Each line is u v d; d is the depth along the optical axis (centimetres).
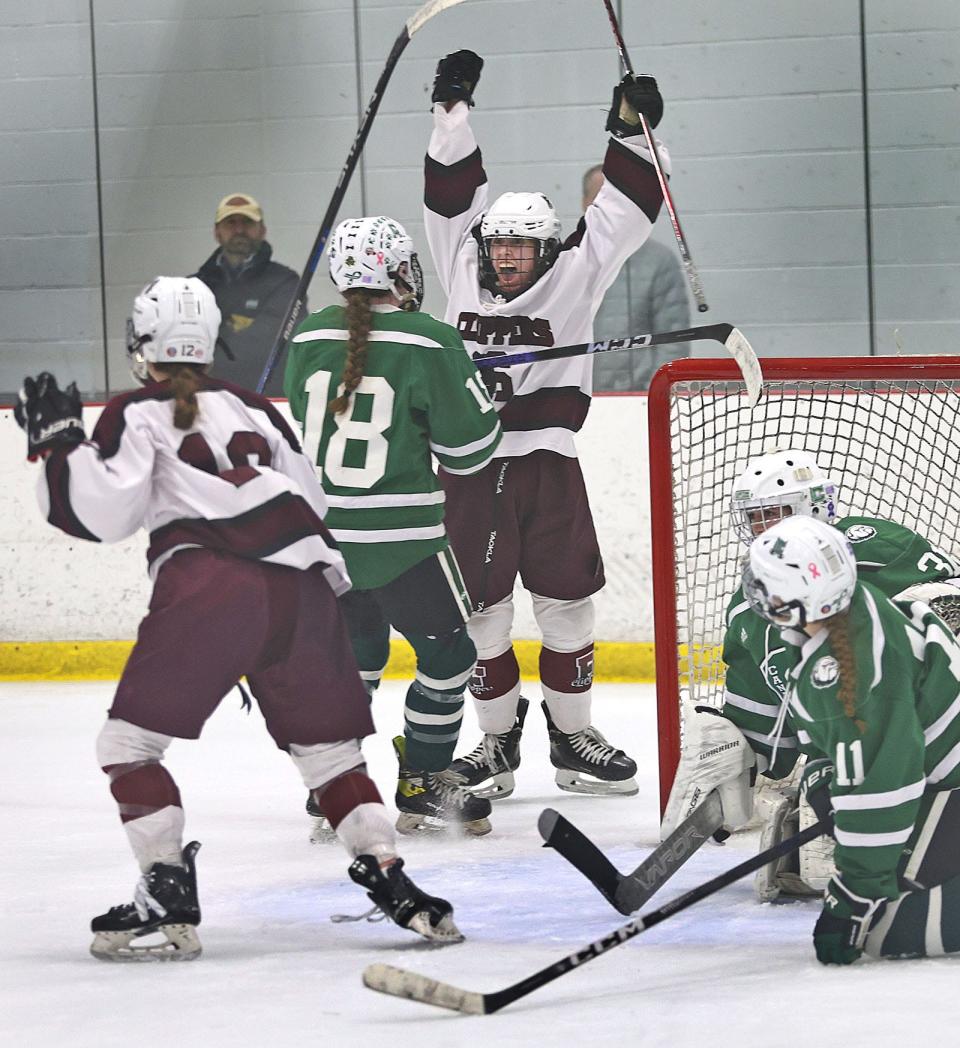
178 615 1013
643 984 966
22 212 2780
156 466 1035
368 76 2725
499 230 1584
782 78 2605
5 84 2773
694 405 1870
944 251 2578
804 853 1161
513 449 1606
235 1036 869
